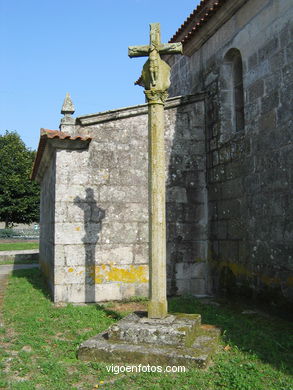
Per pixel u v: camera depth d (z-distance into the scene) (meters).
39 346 4.98
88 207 7.96
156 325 4.79
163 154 5.24
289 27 6.29
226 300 7.86
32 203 34.88
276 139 6.54
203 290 8.60
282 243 6.30
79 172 8.00
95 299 7.78
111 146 8.23
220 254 8.25
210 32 8.90
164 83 5.32
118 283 7.94
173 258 8.50
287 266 6.16
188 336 4.62
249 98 7.40
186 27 11.09
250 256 7.19
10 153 35.75
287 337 5.24
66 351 4.80
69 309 6.91
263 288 6.79
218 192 8.39
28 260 17.45
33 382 3.92
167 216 8.55
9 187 34.00
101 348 4.49
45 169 10.75
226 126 8.33
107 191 8.10
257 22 7.20
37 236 30.94
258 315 6.55
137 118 8.45
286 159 6.26
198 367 4.17
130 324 4.86
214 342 4.89
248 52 7.47
